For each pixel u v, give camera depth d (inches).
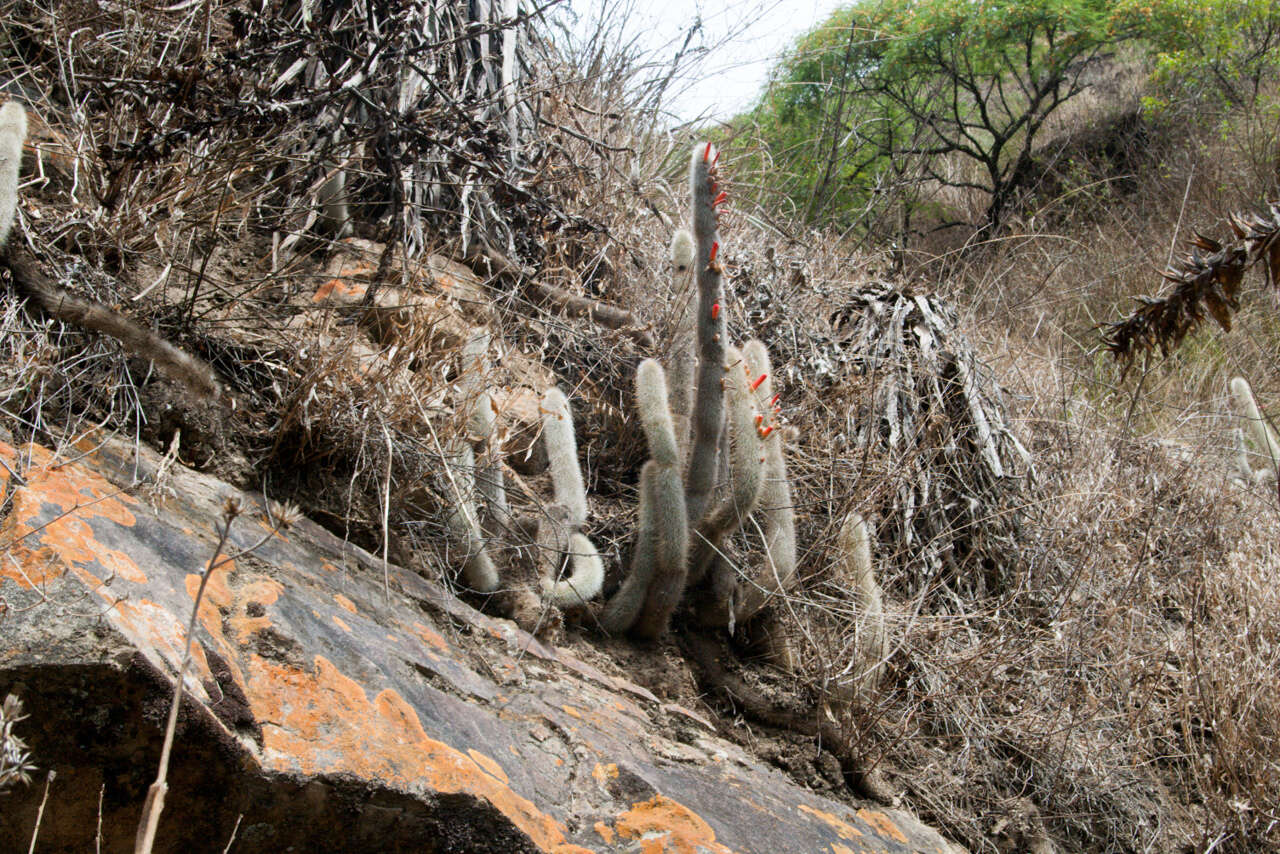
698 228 128.0
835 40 424.2
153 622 76.5
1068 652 148.0
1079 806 143.3
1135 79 524.7
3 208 98.9
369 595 105.5
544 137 189.6
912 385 177.8
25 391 98.3
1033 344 264.8
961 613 151.9
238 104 127.6
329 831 77.4
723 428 135.3
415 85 164.7
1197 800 152.0
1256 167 397.7
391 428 116.8
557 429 131.2
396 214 141.4
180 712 70.7
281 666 84.4
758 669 135.1
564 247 173.0
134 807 71.1
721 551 134.6
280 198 155.6
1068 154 482.0
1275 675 155.9
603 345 161.0
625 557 140.0
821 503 152.7
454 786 81.0
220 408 111.7
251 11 137.5
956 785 135.5
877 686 132.0
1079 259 349.1
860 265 245.3
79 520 84.0
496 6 185.9
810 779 124.4
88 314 100.3
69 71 146.9
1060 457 197.8
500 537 126.1
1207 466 216.5
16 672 66.8
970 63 474.6
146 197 126.9
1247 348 293.6
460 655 106.5
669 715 120.4
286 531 107.0
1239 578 177.2
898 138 436.8
